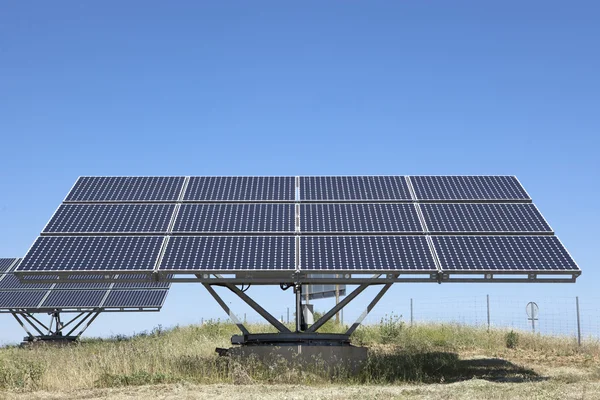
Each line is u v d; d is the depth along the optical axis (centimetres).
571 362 2333
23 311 3350
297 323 1966
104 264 1859
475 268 1814
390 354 2300
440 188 2231
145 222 2056
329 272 1809
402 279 1873
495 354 2492
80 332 3409
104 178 2320
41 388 1684
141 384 1708
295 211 2095
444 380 1873
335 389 1614
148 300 3375
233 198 2177
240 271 1817
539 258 1856
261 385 1683
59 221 2066
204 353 2233
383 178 2308
